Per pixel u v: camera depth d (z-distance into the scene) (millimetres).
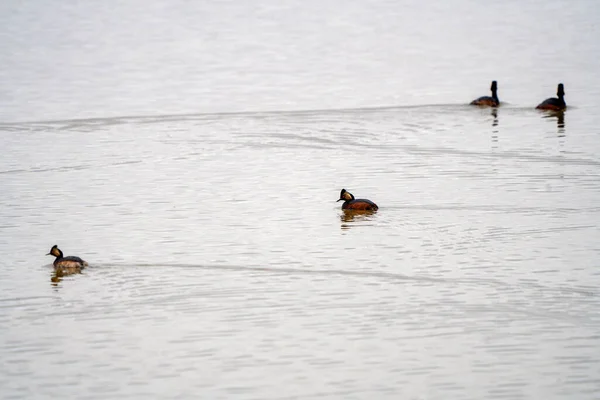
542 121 82750
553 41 137125
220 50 137250
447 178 64500
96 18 174875
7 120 87375
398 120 84250
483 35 146500
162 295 44469
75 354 38844
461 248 50281
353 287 45125
